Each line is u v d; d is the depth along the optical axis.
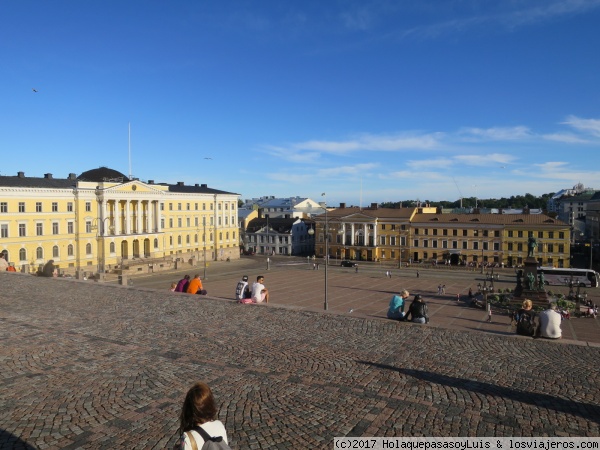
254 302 23.08
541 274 53.16
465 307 55.19
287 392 11.47
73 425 9.62
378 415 10.24
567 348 15.63
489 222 104.38
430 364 13.78
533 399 11.29
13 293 24.95
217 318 19.31
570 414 10.49
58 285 27.53
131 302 22.61
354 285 74.25
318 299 59.78
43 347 15.02
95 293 24.97
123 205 92.69
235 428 9.52
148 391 11.46
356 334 16.98
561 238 97.31
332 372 12.97
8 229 73.06
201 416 5.73
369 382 12.23
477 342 16.17
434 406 10.77
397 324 18.48
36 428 9.47
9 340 15.77
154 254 98.69
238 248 125.56
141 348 15.04
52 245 79.69
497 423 9.95
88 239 85.12
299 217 151.62
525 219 102.06
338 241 125.50
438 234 110.50
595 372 13.33
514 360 14.30
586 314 49.50
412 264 107.69
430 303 58.16
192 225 111.00
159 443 8.91
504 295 55.88
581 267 103.25
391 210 119.88
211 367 13.28
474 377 12.75
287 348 15.19
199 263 108.50
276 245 140.62
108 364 13.45
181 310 20.83
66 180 88.94
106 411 10.31
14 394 11.21
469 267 101.12
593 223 136.62
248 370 13.05
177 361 13.77
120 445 8.82
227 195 121.81
